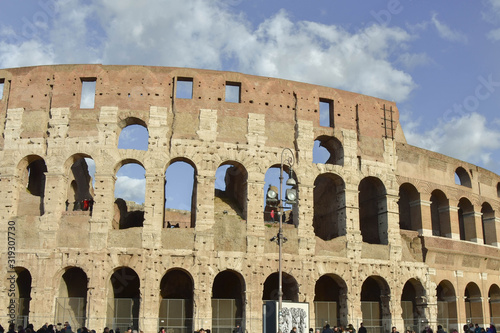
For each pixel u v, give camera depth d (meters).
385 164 69.75
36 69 64.44
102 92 63.22
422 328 67.25
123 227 70.12
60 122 62.19
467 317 77.44
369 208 72.75
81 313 58.38
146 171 60.88
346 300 63.03
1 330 36.19
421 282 68.44
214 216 62.53
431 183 74.38
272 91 66.50
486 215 84.69
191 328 58.31
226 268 59.31
